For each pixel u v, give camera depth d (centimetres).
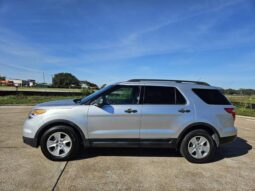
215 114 578
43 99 2534
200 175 496
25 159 556
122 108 555
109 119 552
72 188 420
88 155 597
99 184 438
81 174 479
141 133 559
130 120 556
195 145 570
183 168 532
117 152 627
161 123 563
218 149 699
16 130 877
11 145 669
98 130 552
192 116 570
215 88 603
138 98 569
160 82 592
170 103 573
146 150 651
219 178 483
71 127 551
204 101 584
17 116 1266
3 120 1122
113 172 495
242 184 457
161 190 423
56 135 549
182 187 438
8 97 2548
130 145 560
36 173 477
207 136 569
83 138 552
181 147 572
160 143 566
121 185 438
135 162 558
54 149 550
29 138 543
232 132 593
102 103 555
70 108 548
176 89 584
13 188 411
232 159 607
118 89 573
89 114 548
